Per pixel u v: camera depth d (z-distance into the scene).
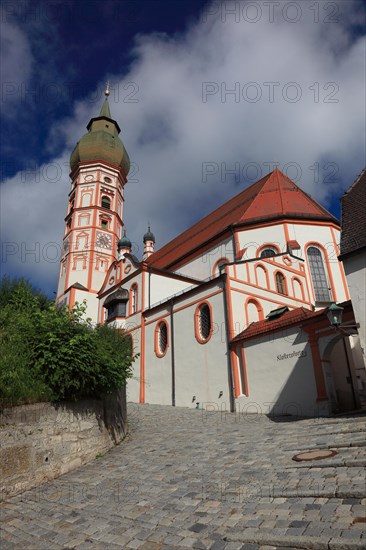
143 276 29.31
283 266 26.64
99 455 10.66
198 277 32.44
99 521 6.11
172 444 11.59
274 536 4.67
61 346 9.64
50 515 6.58
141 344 27.36
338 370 17.67
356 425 10.53
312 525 4.82
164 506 6.42
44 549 5.31
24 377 8.73
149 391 25.56
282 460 8.10
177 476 8.10
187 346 23.64
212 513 5.83
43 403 8.94
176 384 23.59
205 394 21.50
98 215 46.47
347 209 15.09
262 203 32.44
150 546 5.05
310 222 30.19
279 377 17.41
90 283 42.72
